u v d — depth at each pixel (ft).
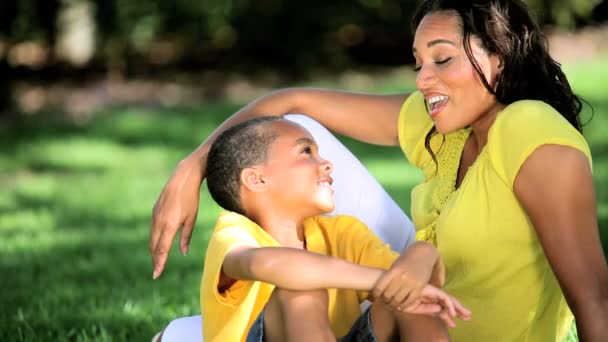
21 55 63.87
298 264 11.14
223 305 11.95
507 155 11.39
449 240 12.07
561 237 11.14
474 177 11.84
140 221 32.71
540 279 11.98
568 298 11.30
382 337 11.51
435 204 12.83
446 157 12.94
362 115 14.46
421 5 12.64
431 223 12.82
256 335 11.59
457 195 12.13
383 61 64.85
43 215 34.17
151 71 63.21
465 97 12.10
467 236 11.89
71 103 57.16
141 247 28.14
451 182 12.80
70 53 63.87
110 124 50.42
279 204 12.92
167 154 45.83
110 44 63.05
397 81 60.29
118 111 54.44
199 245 27.66
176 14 62.85
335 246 13.07
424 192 13.17
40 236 30.04
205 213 32.12
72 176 42.16
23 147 47.21
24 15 62.64
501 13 11.96
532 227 11.64
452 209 12.05
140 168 43.19
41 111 55.16
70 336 18.88
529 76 12.10
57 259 26.73
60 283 23.94
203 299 12.08
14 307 21.59
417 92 14.16
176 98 58.85
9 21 62.64
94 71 62.64
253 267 11.29
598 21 67.00
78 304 21.74
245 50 64.44
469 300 12.21
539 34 12.19
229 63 64.23
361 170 14.78
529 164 11.21
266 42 64.03
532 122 11.32
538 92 12.16
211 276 11.86
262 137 12.96
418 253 11.09
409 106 13.98
